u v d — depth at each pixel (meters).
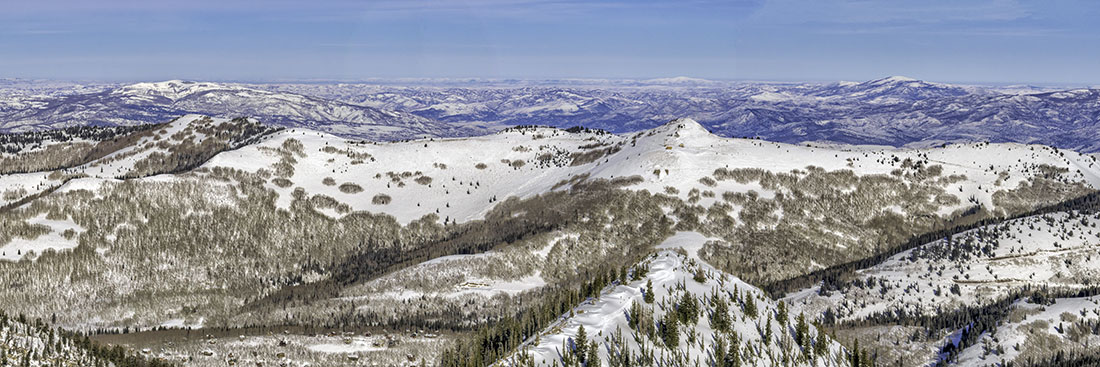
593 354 173.88
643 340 186.62
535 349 182.38
